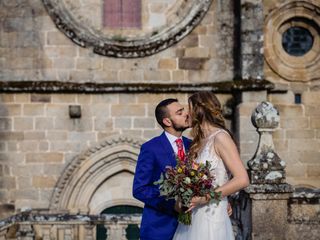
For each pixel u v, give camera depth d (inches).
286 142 589.6
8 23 582.6
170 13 599.8
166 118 247.6
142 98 584.7
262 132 327.0
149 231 243.6
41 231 391.9
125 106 584.7
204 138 233.0
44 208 575.5
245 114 555.5
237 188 217.0
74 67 586.6
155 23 598.9
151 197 236.5
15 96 576.7
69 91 577.9
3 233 386.3
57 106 580.1
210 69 590.2
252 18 561.9
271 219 318.3
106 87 573.6
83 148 582.6
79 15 596.1
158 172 241.8
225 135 227.0
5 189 574.2
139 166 243.4
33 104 577.9
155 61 590.2
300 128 591.2
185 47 590.6
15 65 582.6
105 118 583.2
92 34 587.8
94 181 586.9
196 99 235.8
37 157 577.6
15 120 576.4
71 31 582.2
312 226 323.3
